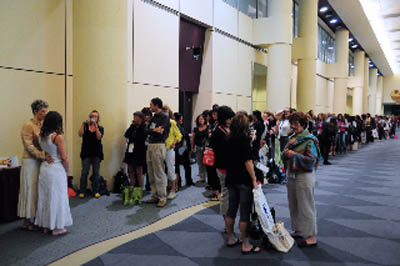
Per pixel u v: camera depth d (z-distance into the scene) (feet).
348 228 14.47
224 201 13.21
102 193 19.40
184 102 34.06
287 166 12.94
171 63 29.40
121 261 11.07
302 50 51.57
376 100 134.51
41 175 13.20
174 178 19.13
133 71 25.44
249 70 42.70
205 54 35.17
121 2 20.67
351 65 112.57
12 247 12.13
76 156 20.54
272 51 41.65
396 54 107.55
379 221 15.47
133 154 19.56
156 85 27.81
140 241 12.80
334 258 11.43
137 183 20.71
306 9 51.08
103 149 20.24
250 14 43.16
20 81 18.42
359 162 35.86
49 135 12.96
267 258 11.43
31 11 18.78
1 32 17.44
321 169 30.99
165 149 17.97
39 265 10.69
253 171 11.55
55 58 20.16
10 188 15.03
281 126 25.48
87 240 12.83
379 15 66.33
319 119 37.96
